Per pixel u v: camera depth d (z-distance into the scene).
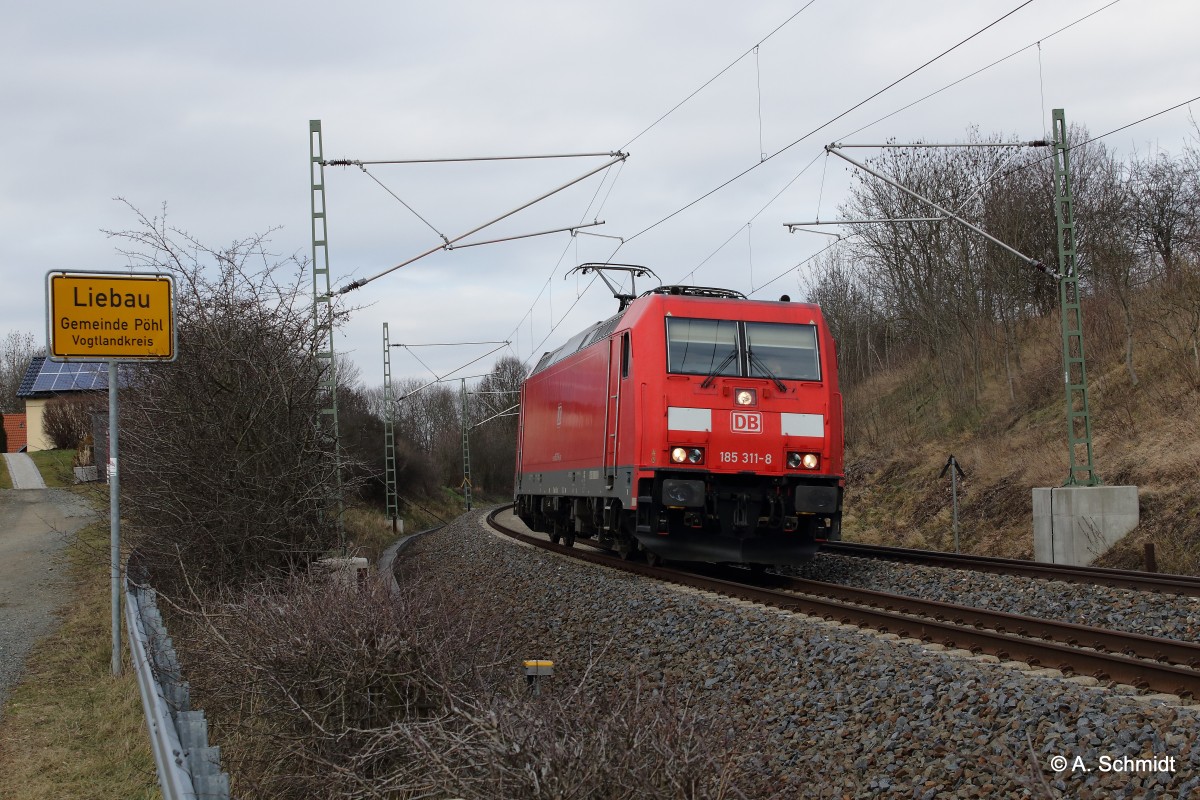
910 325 38.25
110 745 7.37
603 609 12.66
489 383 80.75
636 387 14.95
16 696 8.86
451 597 9.14
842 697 7.73
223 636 7.76
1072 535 18.59
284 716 6.81
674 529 15.26
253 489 11.54
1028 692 6.97
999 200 32.41
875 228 35.69
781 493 14.91
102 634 11.33
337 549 12.69
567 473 20.16
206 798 5.00
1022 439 25.62
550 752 4.88
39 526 23.62
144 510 11.74
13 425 63.16
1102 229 31.45
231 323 11.73
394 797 6.01
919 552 17.86
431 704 6.76
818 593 14.21
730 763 5.36
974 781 5.96
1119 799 5.34
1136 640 9.09
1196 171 31.00
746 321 15.24
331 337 13.19
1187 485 18.06
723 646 9.73
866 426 36.19
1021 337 32.62
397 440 52.34
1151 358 24.20
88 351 9.60
